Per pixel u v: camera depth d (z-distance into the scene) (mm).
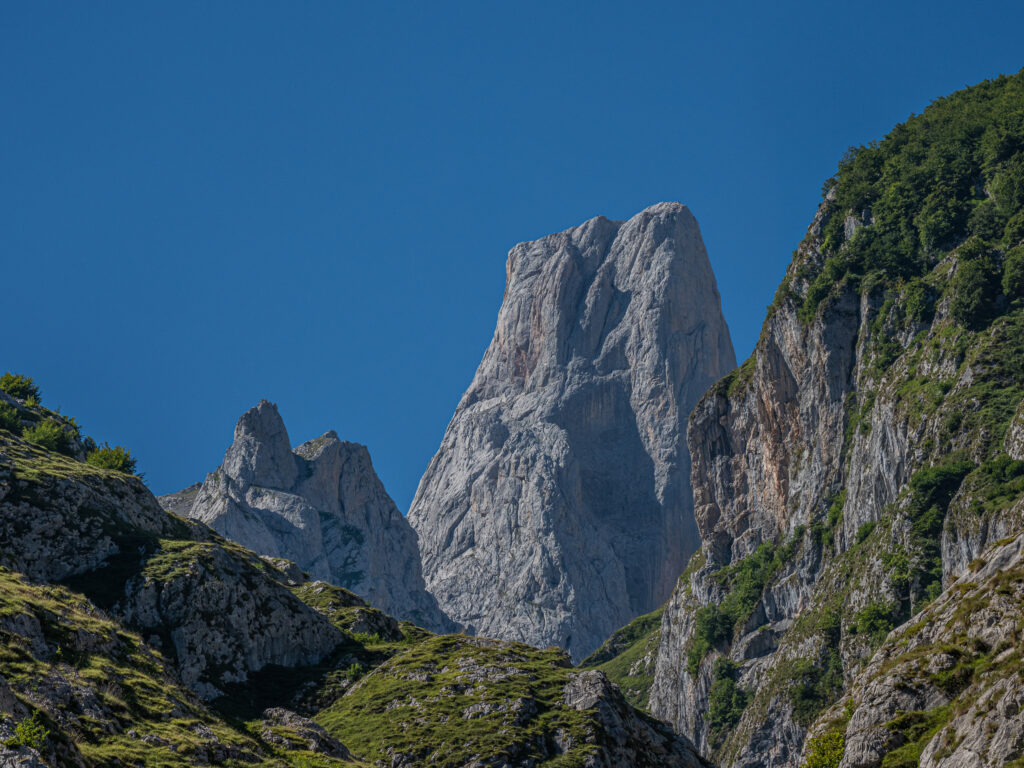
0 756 160875
